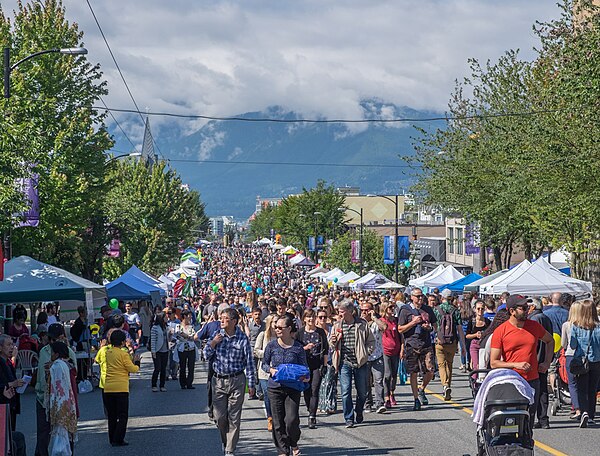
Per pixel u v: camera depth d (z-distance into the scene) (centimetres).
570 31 3238
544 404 1669
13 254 3850
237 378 1414
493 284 3102
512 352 1323
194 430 1759
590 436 1571
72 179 4028
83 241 5491
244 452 1505
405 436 1616
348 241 9844
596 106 2919
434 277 4425
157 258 8212
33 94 4178
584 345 1661
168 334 2575
